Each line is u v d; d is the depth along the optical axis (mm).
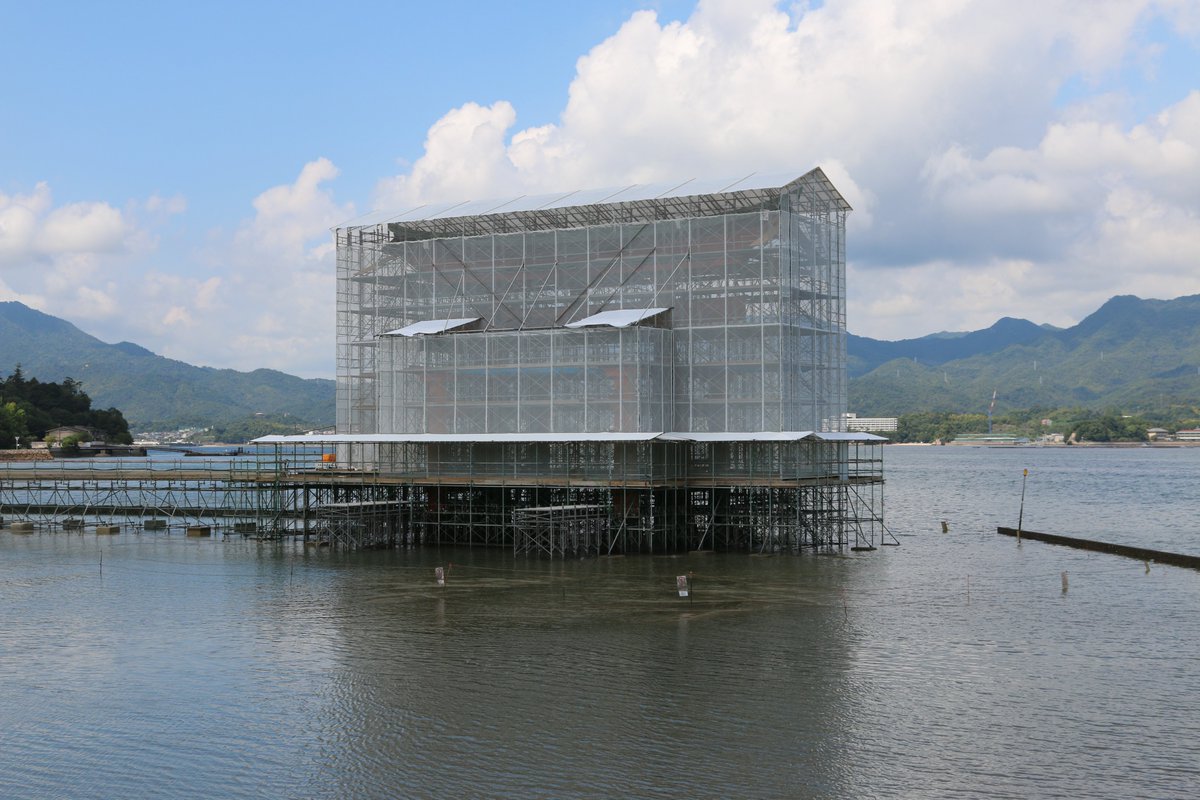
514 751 42531
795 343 96188
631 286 98375
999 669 53594
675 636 60750
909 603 70375
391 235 109188
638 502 93062
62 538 108312
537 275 101625
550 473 96312
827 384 102375
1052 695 49219
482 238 104000
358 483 99125
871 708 47344
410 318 107000
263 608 69250
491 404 98062
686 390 96562
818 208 101062
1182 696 49094
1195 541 116312
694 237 96438
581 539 92750
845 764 40906
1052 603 70625
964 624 63969
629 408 92625
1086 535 122125
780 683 51156
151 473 113188
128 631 63031
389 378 104500
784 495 96812
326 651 57844
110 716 47281
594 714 46750
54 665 55500
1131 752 42031
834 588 75750
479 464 98938
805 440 93375
